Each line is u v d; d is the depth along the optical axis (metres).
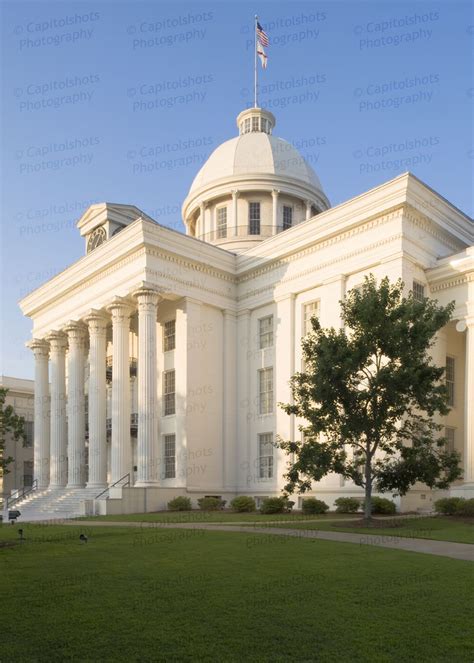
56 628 8.46
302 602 9.82
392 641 7.91
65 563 13.57
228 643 7.85
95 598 10.10
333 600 9.95
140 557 14.39
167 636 8.12
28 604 9.73
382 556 14.42
